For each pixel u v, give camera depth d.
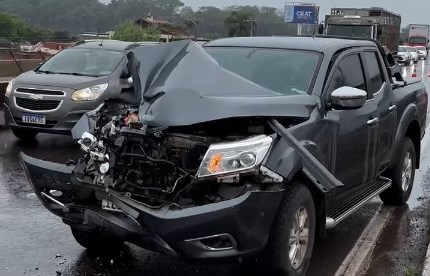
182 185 4.12
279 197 4.17
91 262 5.00
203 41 6.31
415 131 7.44
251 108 4.21
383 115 6.14
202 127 4.28
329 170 5.00
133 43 11.72
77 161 4.61
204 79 4.55
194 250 3.95
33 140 10.34
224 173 4.03
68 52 11.09
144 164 4.23
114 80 9.91
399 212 6.96
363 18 30.89
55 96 9.54
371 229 6.28
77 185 4.36
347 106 4.98
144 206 4.01
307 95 4.94
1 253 5.12
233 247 4.02
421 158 10.19
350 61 5.80
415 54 48.16
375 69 6.36
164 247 3.98
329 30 30.58
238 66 5.55
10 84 10.06
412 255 5.52
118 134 4.37
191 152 4.20
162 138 4.29
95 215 4.21
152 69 4.82
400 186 6.96
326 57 5.43
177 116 4.19
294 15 53.78
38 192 4.73
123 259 5.08
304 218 4.52
